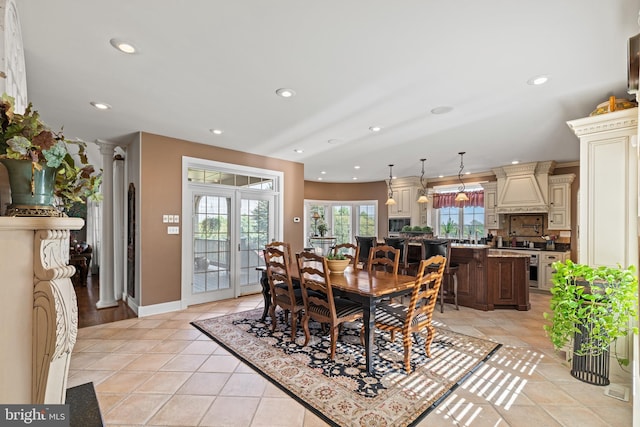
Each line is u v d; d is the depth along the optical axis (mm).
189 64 2336
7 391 931
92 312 4266
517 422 1911
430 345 3055
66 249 1130
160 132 4090
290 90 2785
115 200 5066
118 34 1958
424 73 2467
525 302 4398
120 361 2760
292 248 5859
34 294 973
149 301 4125
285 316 3791
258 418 1958
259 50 2150
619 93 2783
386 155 5379
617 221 2473
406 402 2111
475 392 2242
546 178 5809
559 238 5980
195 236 4664
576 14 1740
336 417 1955
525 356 2848
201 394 2230
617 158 2482
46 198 1124
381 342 3145
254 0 1652
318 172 7297
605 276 2252
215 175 4898
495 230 6824
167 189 4293
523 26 1860
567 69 2383
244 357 2816
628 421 1917
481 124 3684
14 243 946
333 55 2211
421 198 6285
